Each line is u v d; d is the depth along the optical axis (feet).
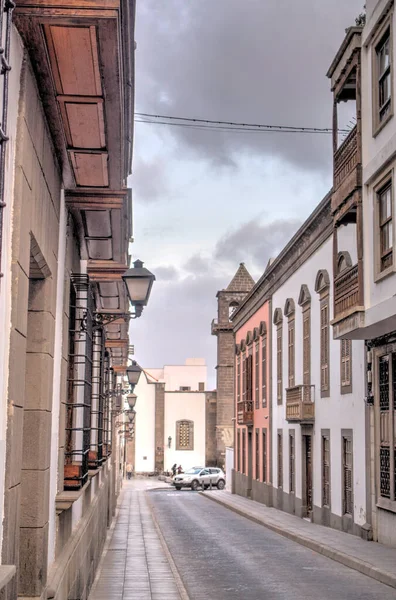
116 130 25.88
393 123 55.47
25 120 19.76
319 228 86.28
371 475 67.26
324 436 84.23
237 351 157.17
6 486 17.87
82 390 38.86
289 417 96.63
